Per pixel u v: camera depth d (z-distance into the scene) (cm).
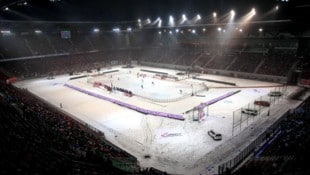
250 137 3425
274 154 2442
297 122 3192
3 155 1761
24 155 1881
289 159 2164
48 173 1680
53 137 2741
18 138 2252
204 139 3475
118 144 3409
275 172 1869
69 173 1778
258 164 2242
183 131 3781
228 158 2905
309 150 2220
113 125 4122
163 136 3631
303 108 3922
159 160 2962
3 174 1466
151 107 4978
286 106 4672
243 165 2478
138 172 2358
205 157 2980
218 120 4162
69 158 2236
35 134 2606
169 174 2417
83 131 3381
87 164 2173
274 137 3078
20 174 1527
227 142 3334
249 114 4322
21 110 3397
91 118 4491
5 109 3147
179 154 3088
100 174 1938
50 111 4094
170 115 4419
